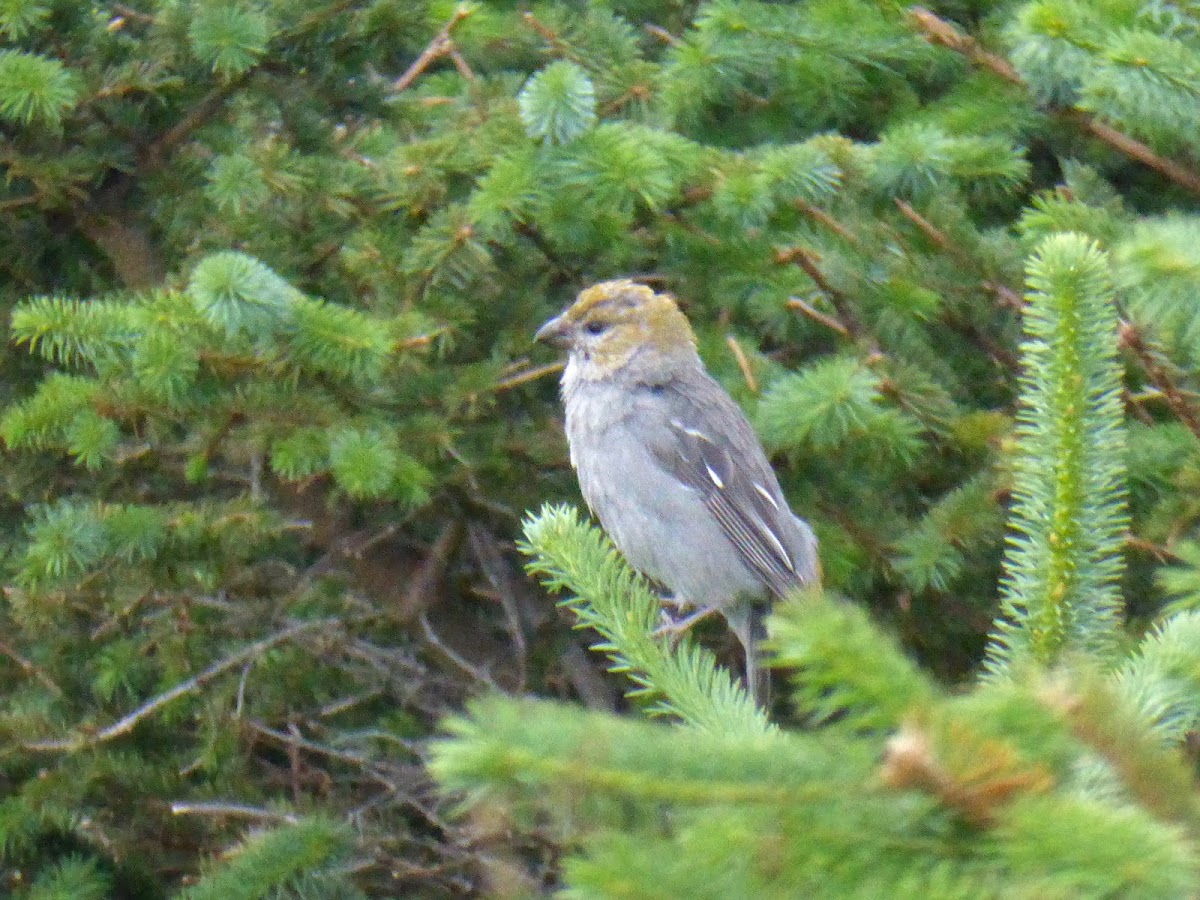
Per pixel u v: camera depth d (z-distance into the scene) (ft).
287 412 30.40
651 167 30.66
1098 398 18.43
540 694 39.11
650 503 35.14
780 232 33.42
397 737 37.29
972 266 32.45
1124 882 8.62
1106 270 18.45
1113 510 18.34
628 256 34.14
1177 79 25.43
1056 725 9.87
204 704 36.45
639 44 41.06
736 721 18.06
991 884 9.20
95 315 29.19
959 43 32.45
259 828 34.09
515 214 30.91
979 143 33.17
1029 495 19.48
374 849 34.50
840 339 33.42
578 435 35.35
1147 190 35.83
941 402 30.94
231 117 37.24
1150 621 28.32
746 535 34.12
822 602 10.33
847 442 30.27
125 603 33.35
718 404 35.24
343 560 37.60
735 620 36.63
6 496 36.52
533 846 33.19
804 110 36.19
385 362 29.60
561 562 20.26
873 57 34.19
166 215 36.70
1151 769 10.27
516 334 35.29
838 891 9.32
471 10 35.50
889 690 9.88
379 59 37.24
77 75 33.22
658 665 19.10
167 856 35.24
